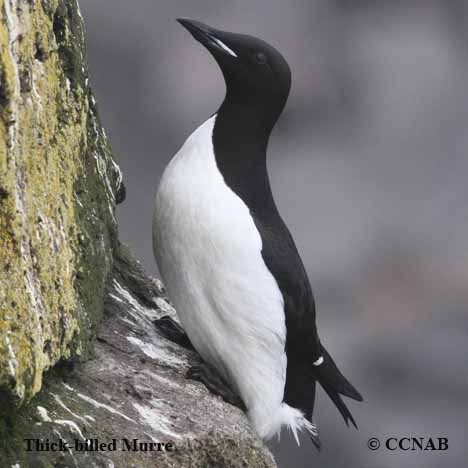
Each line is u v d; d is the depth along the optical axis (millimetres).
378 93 29562
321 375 10258
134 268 10656
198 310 9250
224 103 9594
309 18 29719
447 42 30312
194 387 9195
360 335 25250
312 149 28984
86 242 8680
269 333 9359
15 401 6910
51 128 7910
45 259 7492
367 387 24469
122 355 9109
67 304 7879
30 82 7383
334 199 28109
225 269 9062
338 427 21547
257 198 9477
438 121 29828
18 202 6980
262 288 9203
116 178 10391
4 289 6734
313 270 26344
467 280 26719
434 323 25922
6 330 6703
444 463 23016
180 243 9141
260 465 8906
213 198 9102
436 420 23922
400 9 30547
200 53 28828
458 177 29109
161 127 28531
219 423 8797
